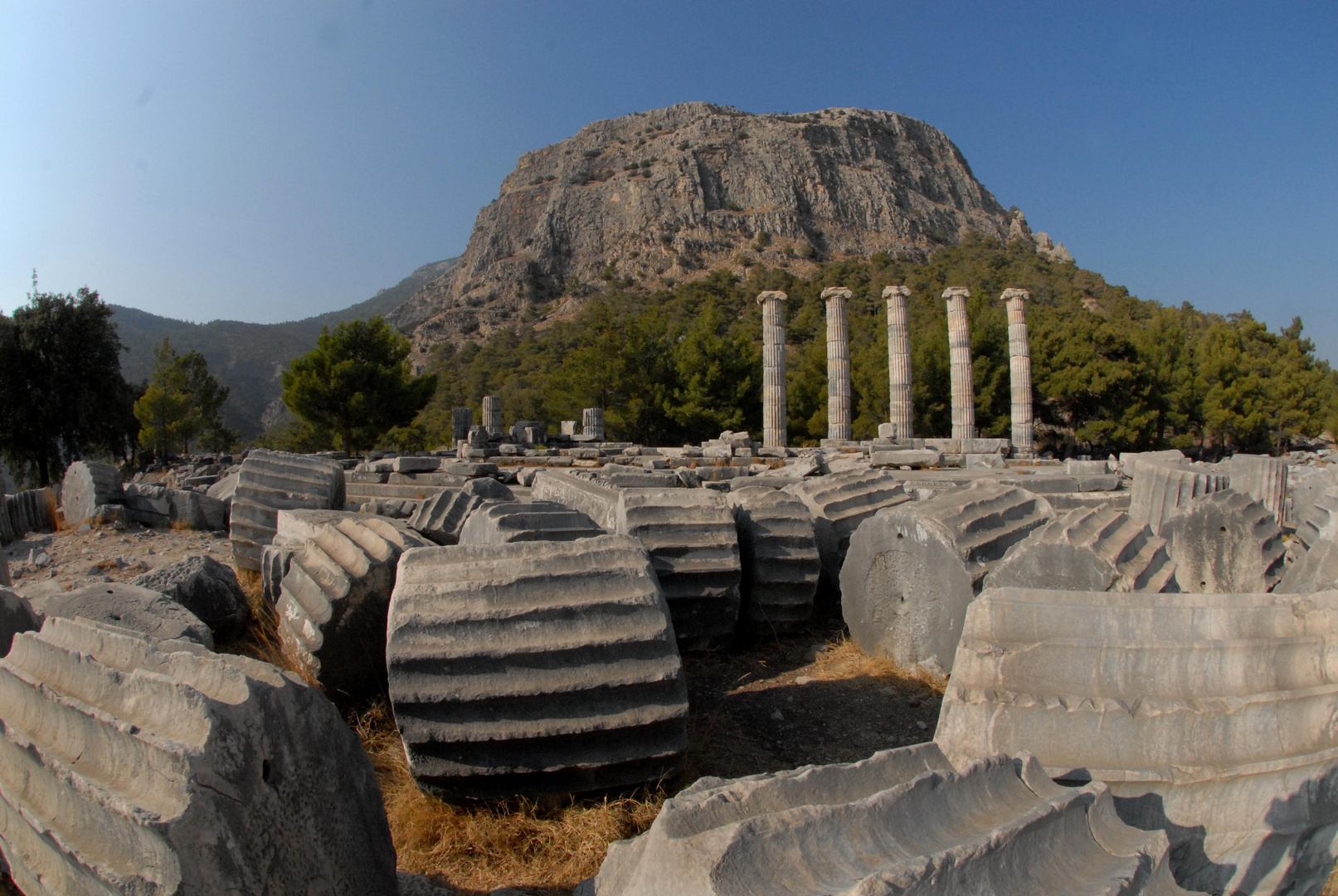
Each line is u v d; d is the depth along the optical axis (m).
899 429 26.38
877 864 1.81
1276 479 9.73
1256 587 5.92
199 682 2.26
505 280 125.06
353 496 11.81
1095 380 32.44
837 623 6.34
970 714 2.88
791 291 88.00
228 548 8.99
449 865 3.06
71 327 31.41
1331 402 43.09
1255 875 2.59
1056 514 5.88
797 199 124.75
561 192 134.38
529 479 12.66
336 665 4.39
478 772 3.26
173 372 43.62
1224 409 35.88
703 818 1.87
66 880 2.21
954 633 4.88
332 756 2.46
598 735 3.31
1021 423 27.11
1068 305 65.00
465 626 3.35
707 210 122.88
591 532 5.17
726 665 5.38
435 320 118.81
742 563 5.90
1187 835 2.63
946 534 4.94
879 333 44.69
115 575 7.61
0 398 30.12
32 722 2.48
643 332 34.41
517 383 71.62
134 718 2.19
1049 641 2.93
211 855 1.92
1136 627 2.87
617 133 159.25
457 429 27.66
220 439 46.53
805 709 4.64
